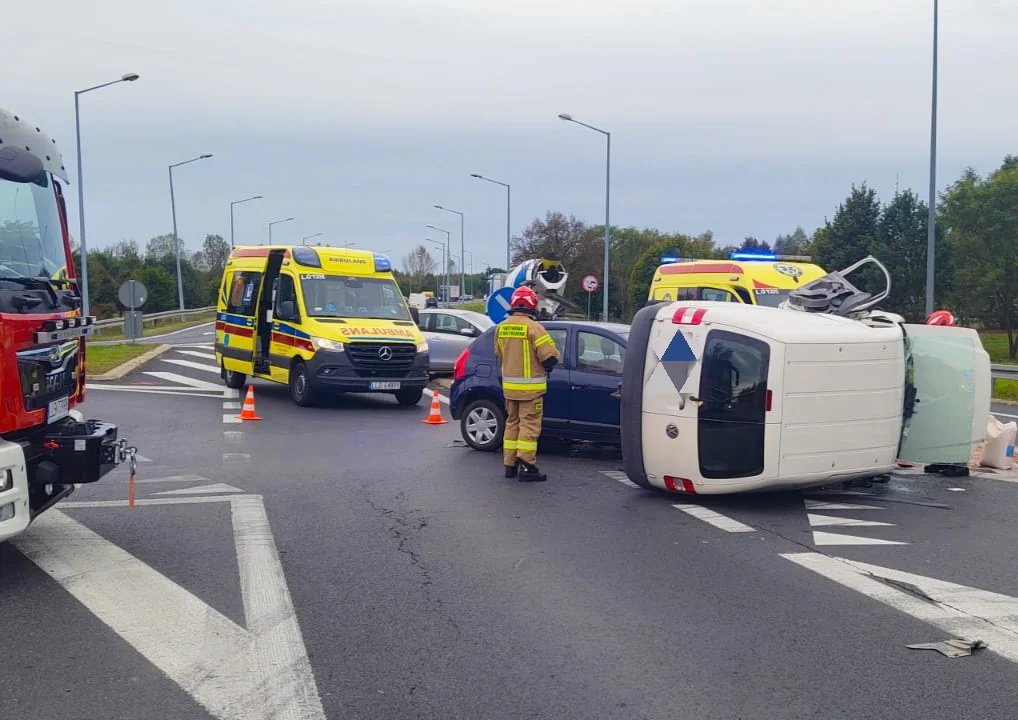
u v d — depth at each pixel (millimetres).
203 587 6203
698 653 5090
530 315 10094
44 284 6555
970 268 52062
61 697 4457
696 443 8797
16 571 6539
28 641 5184
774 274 18828
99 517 8227
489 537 7617
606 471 10727
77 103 34500
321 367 16453
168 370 23312
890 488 9867
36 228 6801
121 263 80438
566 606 5875
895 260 50375
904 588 6297
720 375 8688
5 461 5754
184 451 11836
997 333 63219
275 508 8633
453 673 4797
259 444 12484
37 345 6230
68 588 6145
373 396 19500
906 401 10055
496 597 6051
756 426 8547
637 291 52219
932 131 25578
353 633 5367
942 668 4898
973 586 6367
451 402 12383
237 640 5234
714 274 19297
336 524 8031
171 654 5016
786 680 4730
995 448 10945
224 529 7820
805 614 5754
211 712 4312
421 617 5652
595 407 11086
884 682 4711
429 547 7289
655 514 8523
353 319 17156
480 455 11789
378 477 10219
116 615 5629
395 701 4449
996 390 20984
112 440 6871
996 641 5305
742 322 8656
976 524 8234
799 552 7219
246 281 19141
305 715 4289
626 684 4668
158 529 7801
